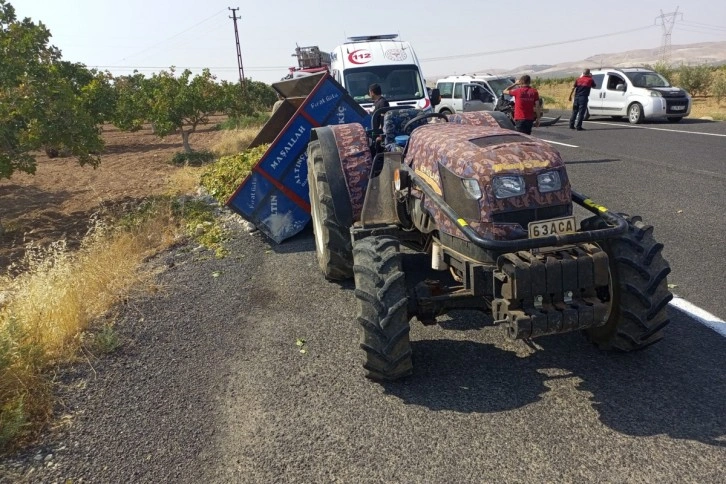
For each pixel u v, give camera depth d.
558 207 3.45
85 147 11.57
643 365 3.71
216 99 20.14
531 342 4.14
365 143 5.39
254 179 6.91
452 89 19.03
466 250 3.57
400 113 5.49
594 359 3.84
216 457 3.13
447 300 3.61
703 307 4.47
